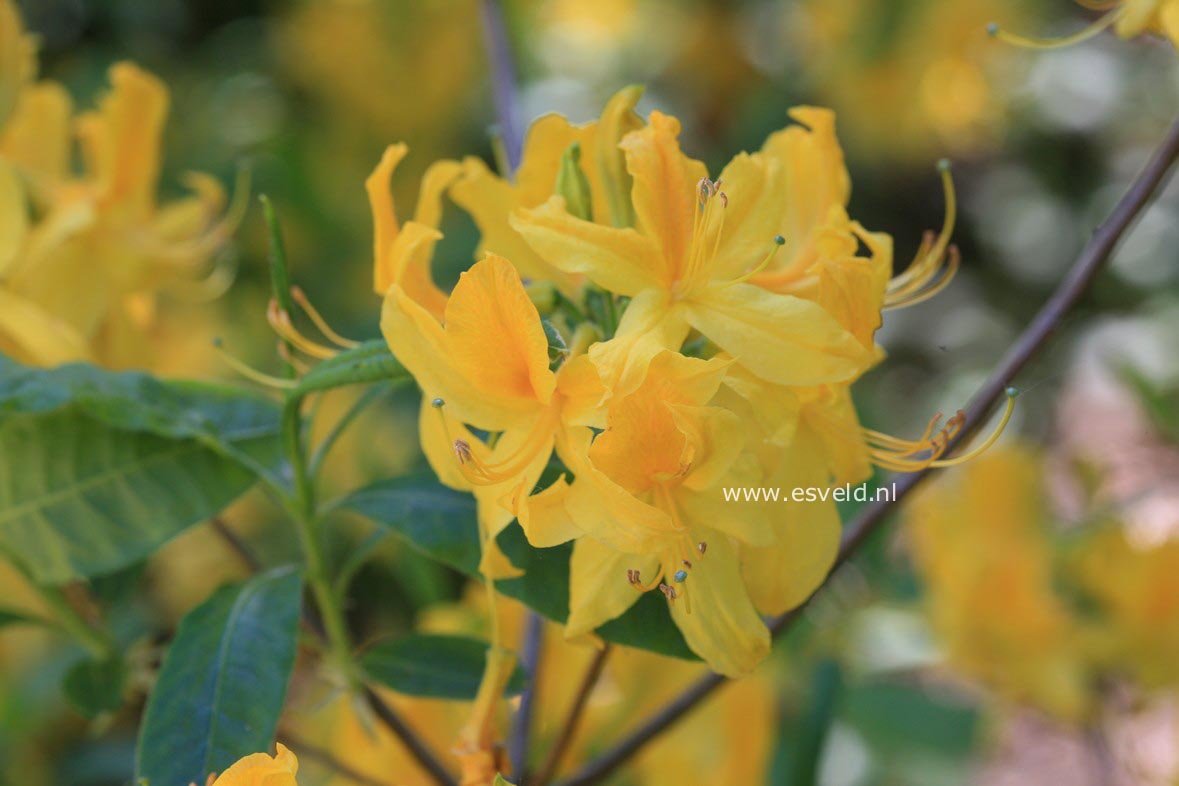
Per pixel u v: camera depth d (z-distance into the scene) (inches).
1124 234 23.1
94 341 25.9
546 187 21.9
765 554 21.1
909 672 35.3
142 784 20.3
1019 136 57.0
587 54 52.0
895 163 53.4
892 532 31.8
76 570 22.8
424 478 22.6
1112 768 29.4
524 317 20.2
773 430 20.7
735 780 27.0
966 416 23.1
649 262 20.7
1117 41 57.7
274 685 21.7
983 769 43.8
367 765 25.0
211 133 45.8
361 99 46.7
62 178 27.0
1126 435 49.2
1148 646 28.8
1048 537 29.9
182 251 26.3
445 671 22.9
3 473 22.6
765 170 21.1
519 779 23.6
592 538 20.9
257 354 40.1
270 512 37.6
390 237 21.5
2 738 35.5
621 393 20.2
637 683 26.3
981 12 48.4
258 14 50.3
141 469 22.9
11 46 25.8
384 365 20.8
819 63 50.3
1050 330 23.0
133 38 48.7
